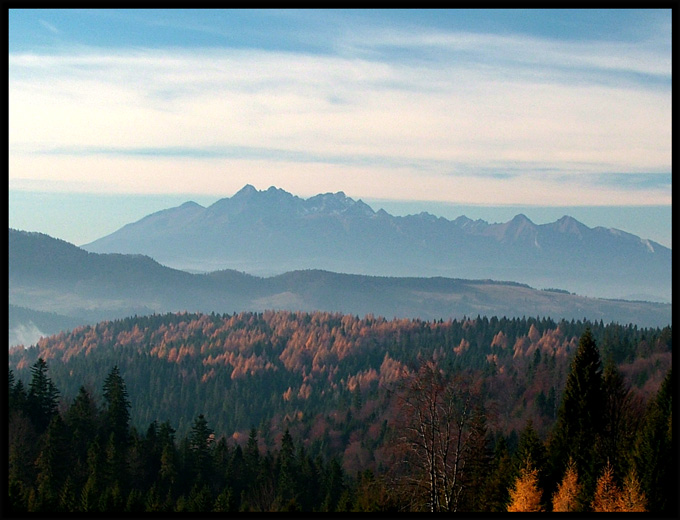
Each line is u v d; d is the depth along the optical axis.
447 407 41.31
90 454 66.38
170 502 63.53
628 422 49.53
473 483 45.84
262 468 77.62
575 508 42.75
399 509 41.94
